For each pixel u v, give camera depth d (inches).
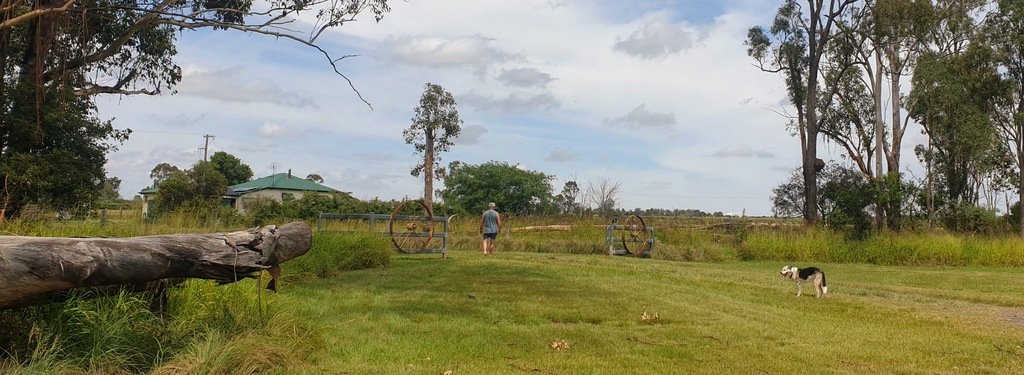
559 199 1932.8
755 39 1378.0
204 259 203.5
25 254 167.6
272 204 1328.7
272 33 565.3
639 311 339.0
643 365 224.1
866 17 1235.9
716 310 351.3
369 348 237.1
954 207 1279.5
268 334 230.1
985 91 1312.7
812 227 980.6
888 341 276.7
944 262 855.1
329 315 301.9
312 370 205.6
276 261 237.0
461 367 215.0
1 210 345.1
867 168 1405.0
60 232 326.6
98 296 208.5
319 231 601.0
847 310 367.2
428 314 314.5
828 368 226.8
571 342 257.9
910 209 1186.6
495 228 761.0
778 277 567.2
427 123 1578.5
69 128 650.8
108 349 194.5
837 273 684.7
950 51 1339.8
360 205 1370.6
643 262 730.2
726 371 218.4
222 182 1440.7
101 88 736.3
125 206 531.2
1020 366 236.5
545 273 525.7
